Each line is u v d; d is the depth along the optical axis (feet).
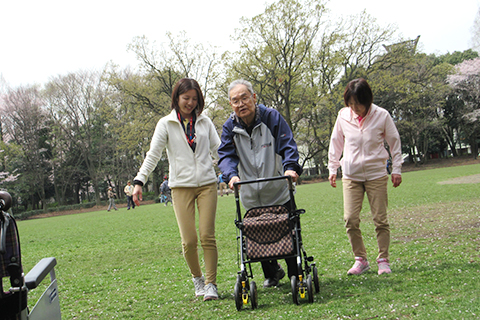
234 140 12.03
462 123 170.09
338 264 14.93
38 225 71.82
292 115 114.62
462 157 180.86
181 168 12.51
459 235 17.56
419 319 7.99
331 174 14.25
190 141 12.68
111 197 102.73
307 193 67.21
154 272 17.87
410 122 152.87
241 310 10.39
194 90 12.67
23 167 150.61
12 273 6.56
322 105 107.65
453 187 45.60
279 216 10.43
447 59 190.49
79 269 20.92
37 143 148.05
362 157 13.00
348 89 12.87
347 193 13.33
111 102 141.28
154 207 89.76
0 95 141.08
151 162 12.74
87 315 11.76
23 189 148.97
